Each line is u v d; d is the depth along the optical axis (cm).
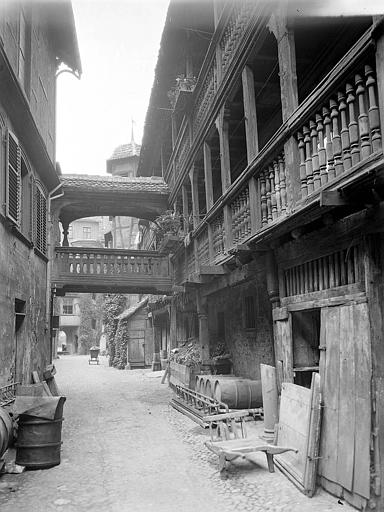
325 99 510
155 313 2358
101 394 1516
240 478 584
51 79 1441
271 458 594
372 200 430
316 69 903
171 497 538
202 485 572
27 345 1036
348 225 503
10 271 862
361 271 483
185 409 1094
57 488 578
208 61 1072
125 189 1653
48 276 1407
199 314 1198
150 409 1191
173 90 1467
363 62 438
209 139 1120
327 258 566
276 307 693
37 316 1168
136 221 3366
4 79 784
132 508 509
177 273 1514
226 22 920
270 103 1020
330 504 479
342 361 500
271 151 658
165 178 1803
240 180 795
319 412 525
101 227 5353
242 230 829
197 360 1219
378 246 475
